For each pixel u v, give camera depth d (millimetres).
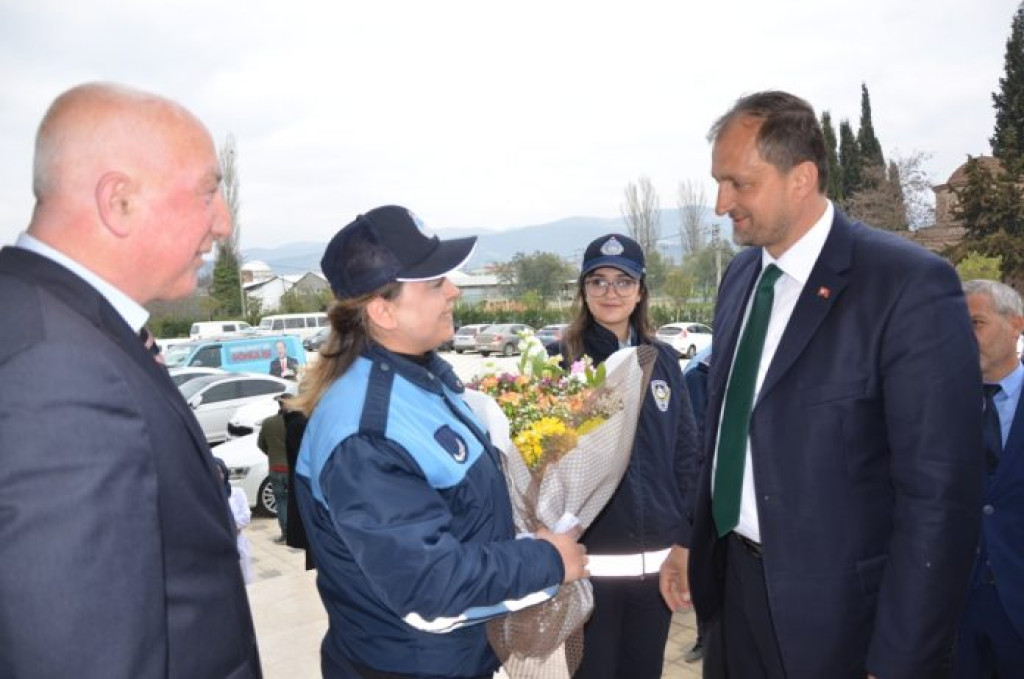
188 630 1188
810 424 1745
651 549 2607
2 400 985
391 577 1412
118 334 1176
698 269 55250
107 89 1263
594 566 2576
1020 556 2209
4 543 940
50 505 956
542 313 41938
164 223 1266
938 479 1576
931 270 1656
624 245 2949
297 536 2768
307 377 1790
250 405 9641
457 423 1674
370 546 1420
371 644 1626
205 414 11023
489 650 1715
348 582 1628
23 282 1118
